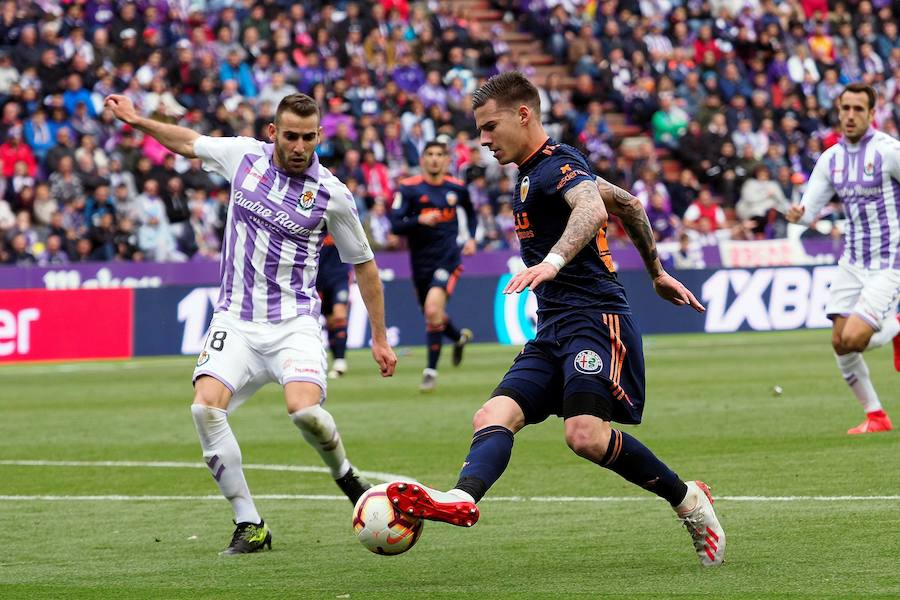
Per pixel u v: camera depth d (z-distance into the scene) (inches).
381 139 3277.6
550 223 708.7
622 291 725.9
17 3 3201.3
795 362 2289.6
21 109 3009.4
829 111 3887.8
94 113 3080.7
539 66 3927.2
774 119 3722.9
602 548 790.5
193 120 3129.9
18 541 866.1
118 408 1838.1
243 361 845.2
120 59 3198.8
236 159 856.9
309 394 834.2
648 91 3698.3
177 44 3240.7
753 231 3368.6
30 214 2851.9
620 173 3363.7
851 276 1325.0
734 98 3681.1
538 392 710.5
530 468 1166.3
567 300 716.7
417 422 1562.5
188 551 821.2
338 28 3521.2
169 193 2965.1
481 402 1775.3
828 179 1321.4
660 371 2175.2
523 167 713.6
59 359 2662.4
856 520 844.6
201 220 2997.0
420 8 3782.0
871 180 1289.4
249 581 714.8
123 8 3277.6
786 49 3932.1
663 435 1371.8
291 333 848.3
